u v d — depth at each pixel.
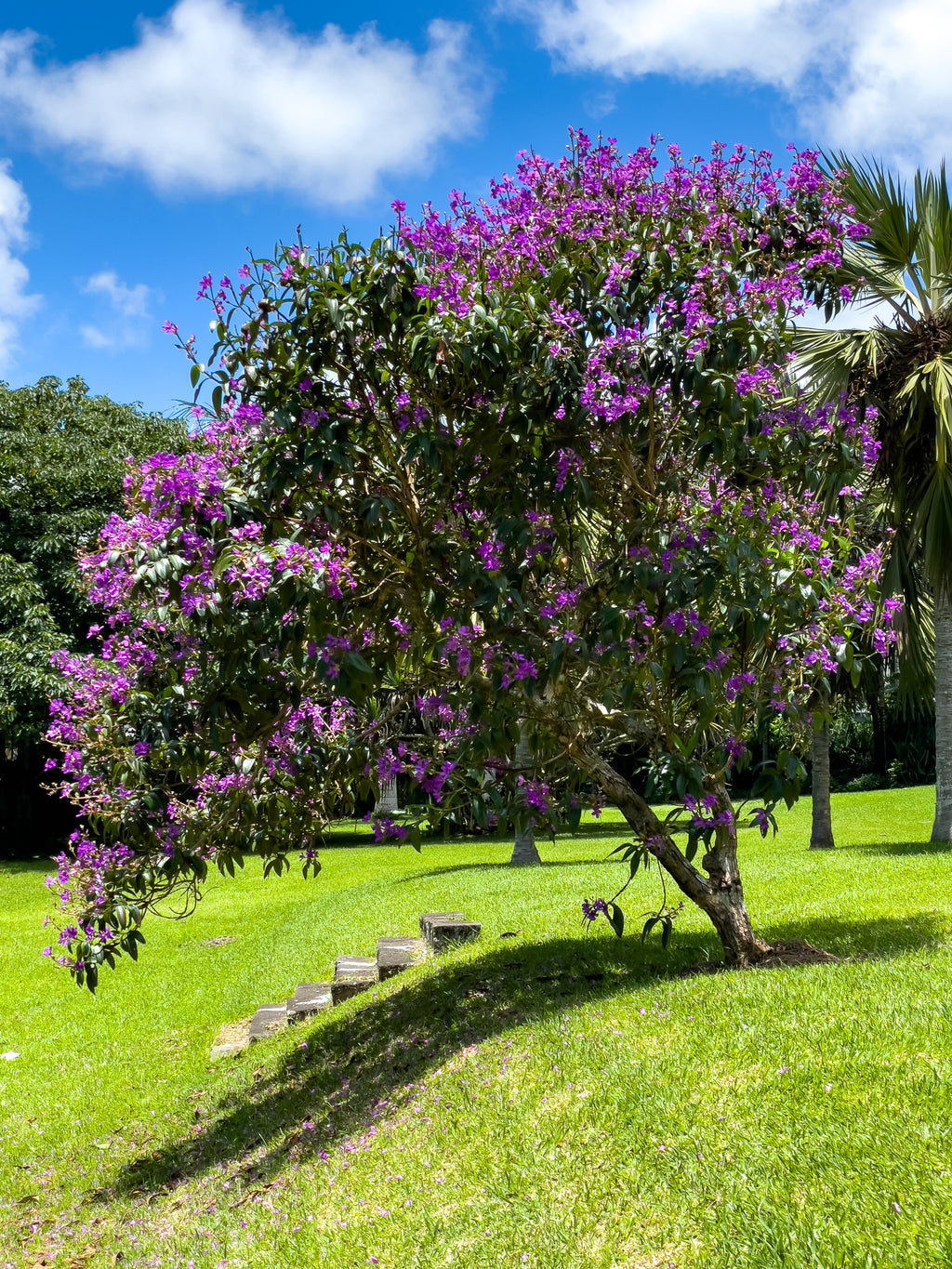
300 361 5.29
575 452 5.55
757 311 5.42
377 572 5.72
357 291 5.17
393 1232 3.80
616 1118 4.02
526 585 5.71
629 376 5.25
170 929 14.59
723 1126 3.72
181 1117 7.09
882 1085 3.71
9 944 14.23
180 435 25.31
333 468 5.14
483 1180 3.95
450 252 5.34
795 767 5.26
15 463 22.58
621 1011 5.27
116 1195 5.93
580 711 5.94
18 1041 9.78
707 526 5.27
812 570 5.23
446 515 5.72
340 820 6.77
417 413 5.51
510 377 5.20
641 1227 3.32
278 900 16.36
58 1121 7.49
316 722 5.93
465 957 7.98
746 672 5.41
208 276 5.20
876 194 11.03
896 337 11.63
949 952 5.53
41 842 25.64
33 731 20.19
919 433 11.42
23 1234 5.58
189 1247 4.52
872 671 13.12
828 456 5.92
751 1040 4.38
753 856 13.26
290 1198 4.59
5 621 21.11
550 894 11.10
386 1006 7.57
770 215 5.99
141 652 5.44
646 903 9.16
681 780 5.36
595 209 5.76
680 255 5.51
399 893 13.76
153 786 5.80
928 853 10.97
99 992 11.38
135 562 4.71
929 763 30.44
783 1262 2.89
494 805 5.91
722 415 5.18
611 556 5.99
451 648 5.23
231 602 4.78
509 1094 4.61
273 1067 7.54
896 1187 3.08
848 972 5.20
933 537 11.12
